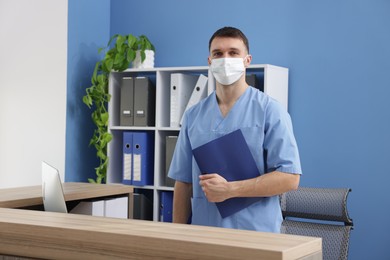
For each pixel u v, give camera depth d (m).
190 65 4.37
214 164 2.03
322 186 3.86
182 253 1.18
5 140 4.61
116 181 4.47
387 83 3.67
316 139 3.89
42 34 4.48
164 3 4.47
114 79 4.41
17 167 4.57
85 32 4.53
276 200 2.09
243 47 2.09
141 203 4.19
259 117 2.06
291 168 1.98
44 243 1.34
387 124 3.67
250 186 1.95
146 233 1.25
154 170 4.20
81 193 2.47
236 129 2.08
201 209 2.12
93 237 1.27
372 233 3.70
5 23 4.60
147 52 4.30
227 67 2.06
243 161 2.01
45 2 4.46
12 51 4.59
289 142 2.02
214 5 4.27
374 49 3.72
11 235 1.38
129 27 4.62
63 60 4.39
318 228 2.69
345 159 3.79
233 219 2.04
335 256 2.57
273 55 4.05
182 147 2.24
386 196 3.66
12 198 2.28
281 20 4.02
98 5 4.63
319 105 3.88
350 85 3.79
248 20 4.14
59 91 4.41
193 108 2.23
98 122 4.36
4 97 4.61
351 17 3.79
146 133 4.21
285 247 1.13
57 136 4.41
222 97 2.15
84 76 4.54
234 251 1.13
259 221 2.03
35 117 4.50
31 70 4.51
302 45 3.94
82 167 4.55
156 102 4.14
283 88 3.90
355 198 3.75
